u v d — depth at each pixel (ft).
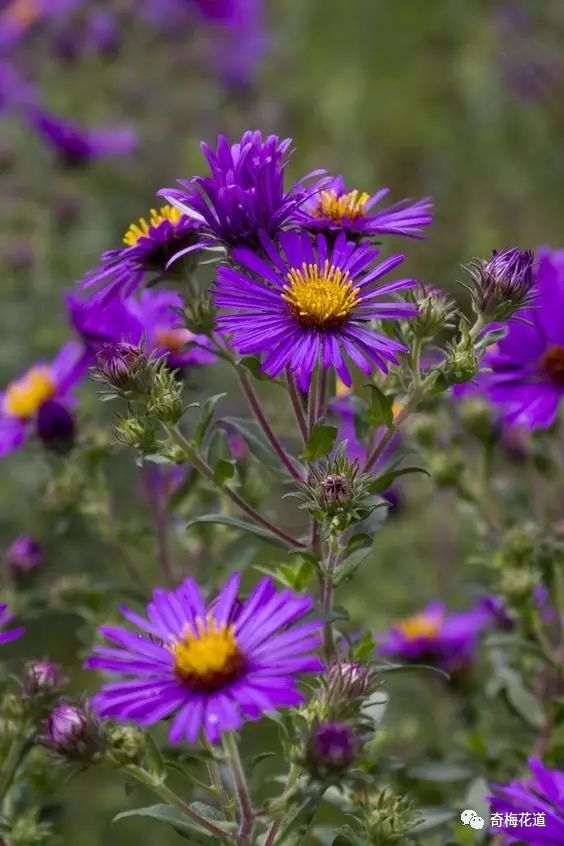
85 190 3.14
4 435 1.90
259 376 1.54
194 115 3.64
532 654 1.80
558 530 1.83
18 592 1.94
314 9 4.21
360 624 2.04
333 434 1.51
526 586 1.78
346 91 3.86
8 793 1.67
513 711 1.83
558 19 4.05
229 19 3.70
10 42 3.55
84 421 1.92
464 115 3.99
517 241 3.77
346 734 1.41
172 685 1.40
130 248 1.54
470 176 3.89
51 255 2.89
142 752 1.47
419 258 3.53
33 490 2.46
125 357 1.52
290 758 1.45
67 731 1.46
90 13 3.57
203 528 1.81
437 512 2.40
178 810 1.48
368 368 1.45
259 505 1.82
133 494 2.17
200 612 1.44
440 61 4.08
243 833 1.47
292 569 1.60
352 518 1.48
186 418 1.95
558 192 3.85
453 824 1.74
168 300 1.74
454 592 2.36
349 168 3.69
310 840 1.91
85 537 1.98
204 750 1.49
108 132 2.97
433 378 1.53
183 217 1.54
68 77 3.56
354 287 1.49
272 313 1.48
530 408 1.67
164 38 3.69
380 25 4.15
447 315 1.53
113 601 1.94
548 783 1.48
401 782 1.80
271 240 1.51
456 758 1.89
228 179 1.49
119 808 2.10
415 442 1.90
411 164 3.94
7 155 3.08
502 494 1.90
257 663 1.40
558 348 1.68
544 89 3.94
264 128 3.72
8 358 2.69
